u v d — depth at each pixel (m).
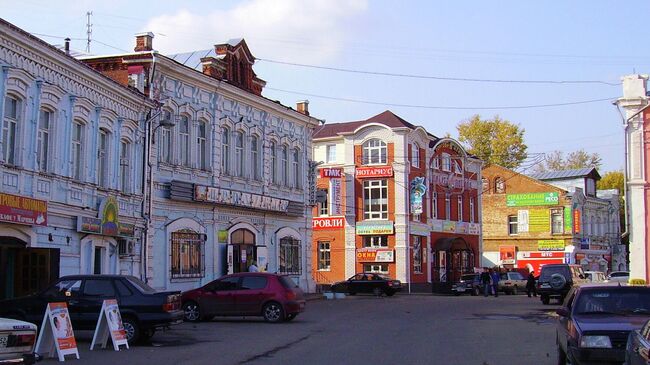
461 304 36.88
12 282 21.67
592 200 74.56
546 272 37.19
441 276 60.34
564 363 13.79
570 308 13.28
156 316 17.64
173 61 31.36
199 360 14.79
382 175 55.34
